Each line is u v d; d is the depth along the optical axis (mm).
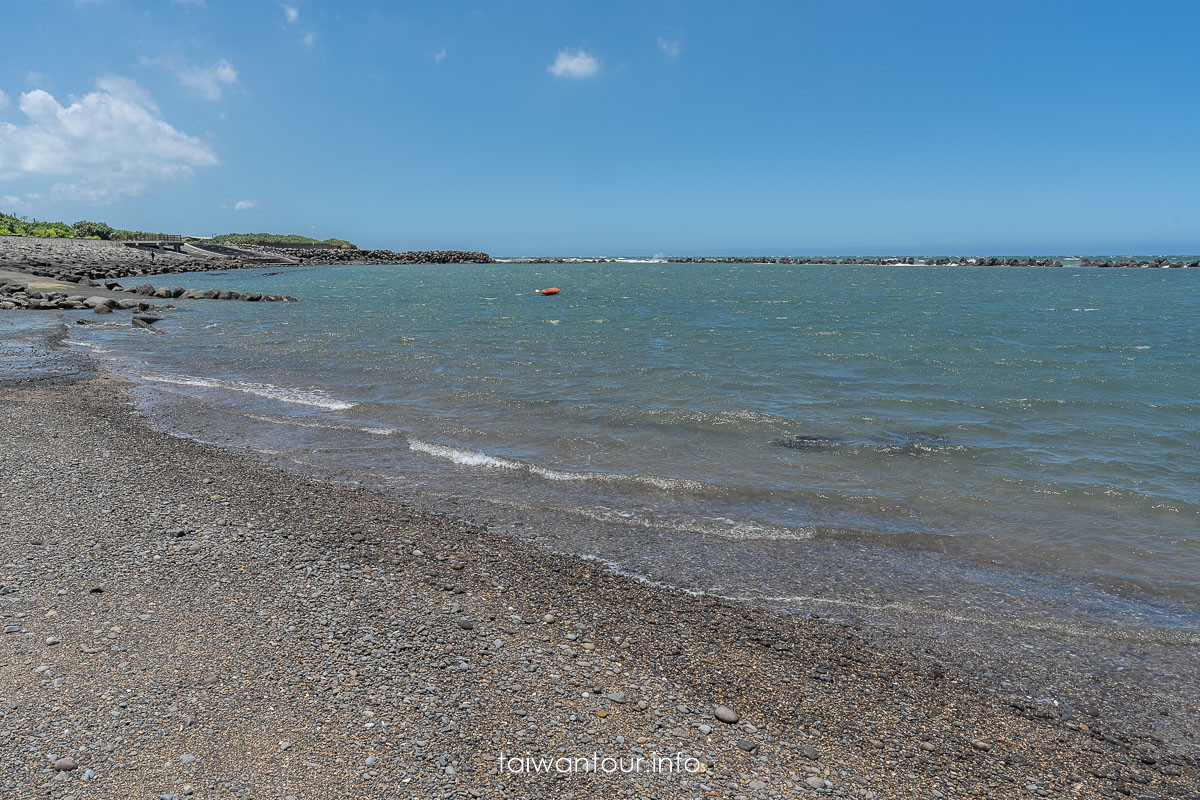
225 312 41750
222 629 6520
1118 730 5871
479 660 6273
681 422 15781
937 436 14844
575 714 5566
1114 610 7887
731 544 9461
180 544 8461
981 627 7480
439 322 37594
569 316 41969
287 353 25828
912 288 78875
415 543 8961
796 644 7004
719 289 76438
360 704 5488
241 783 4578
